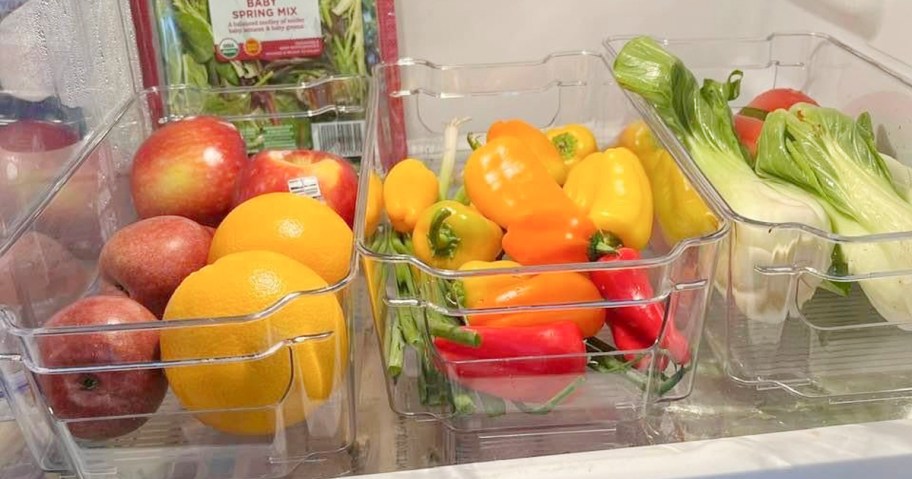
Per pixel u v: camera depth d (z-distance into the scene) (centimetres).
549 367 47
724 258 50
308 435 46
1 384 47
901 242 48
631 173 57
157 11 68
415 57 78
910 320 50
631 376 49
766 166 57
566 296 47
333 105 70
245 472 47
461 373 47
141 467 47
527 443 48
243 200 56
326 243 49
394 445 48
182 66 70
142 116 68
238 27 69
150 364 42
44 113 62
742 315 51
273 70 70
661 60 60
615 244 55
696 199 52
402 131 72
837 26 75
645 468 43
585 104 74
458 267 54
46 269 55
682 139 60
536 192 55
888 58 67
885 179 56
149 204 58
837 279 47
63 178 58
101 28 70
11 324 43
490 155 56
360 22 70
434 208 54
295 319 42
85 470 46
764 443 44
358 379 53
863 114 63
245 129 70
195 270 51
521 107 74
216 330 41
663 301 47
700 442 45
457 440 49
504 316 47
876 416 50
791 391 51
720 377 53
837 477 43
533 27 78
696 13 79
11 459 49
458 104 74
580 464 43
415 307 48
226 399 43
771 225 47
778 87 76
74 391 44
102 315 45
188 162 58
